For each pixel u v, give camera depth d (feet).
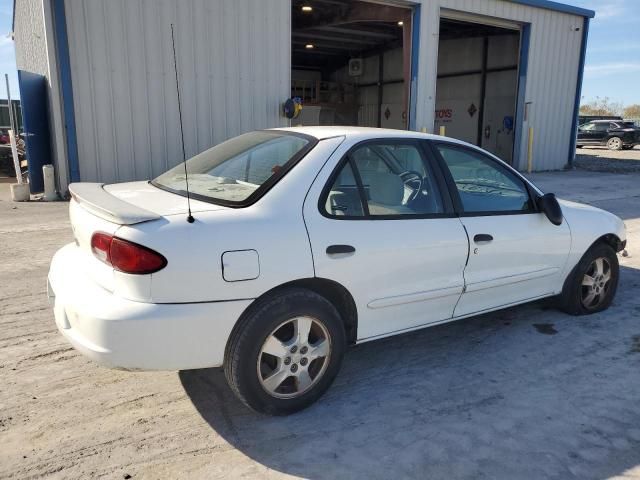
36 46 47.39
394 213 11.45
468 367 12.73
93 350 8.91
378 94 84.12
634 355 13.48
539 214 14.01
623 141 97.19
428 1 48.96
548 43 59.47
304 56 88.28
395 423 10.36
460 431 10.12
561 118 63.46
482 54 71.82
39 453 9.18
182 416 10.43
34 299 16.43
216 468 8.95
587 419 10.59
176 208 9.84
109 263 9.09
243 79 39.70
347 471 8.95
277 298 9.80
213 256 9.11
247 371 9.71
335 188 10.74
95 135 34.81
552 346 13.93
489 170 13.44
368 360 13.05
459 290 12.39
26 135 36.09
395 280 11.28
